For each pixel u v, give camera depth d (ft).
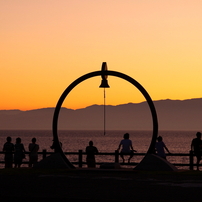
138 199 55.88
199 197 57.31
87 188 64.69
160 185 67.67
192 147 98.84
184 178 76.59
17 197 56.18
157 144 97.30
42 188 64.59
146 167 88.53
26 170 89.35
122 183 69.82
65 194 59.41
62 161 92.17
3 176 79.30
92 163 99.96
